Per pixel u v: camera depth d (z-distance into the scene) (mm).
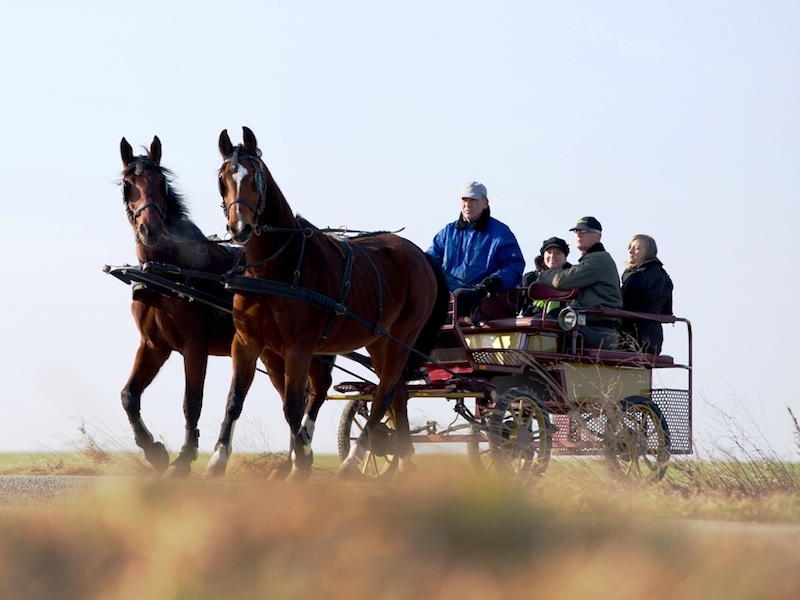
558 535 5727
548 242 18781
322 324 13828
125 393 15164
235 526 5699
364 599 4996
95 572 5375
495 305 17312
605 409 15336
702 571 5406
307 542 5543
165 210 14867
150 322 15172
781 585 5332
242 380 13891
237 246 15680
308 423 15891
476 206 17922
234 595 5039
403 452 15594
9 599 5109
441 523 5680
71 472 16047
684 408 18094
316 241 14070
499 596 4953
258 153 13664
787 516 10750
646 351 17641
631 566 5328
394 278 15336
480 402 16172
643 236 18859
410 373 15758
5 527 5824
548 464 15117
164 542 5527
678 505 11227
